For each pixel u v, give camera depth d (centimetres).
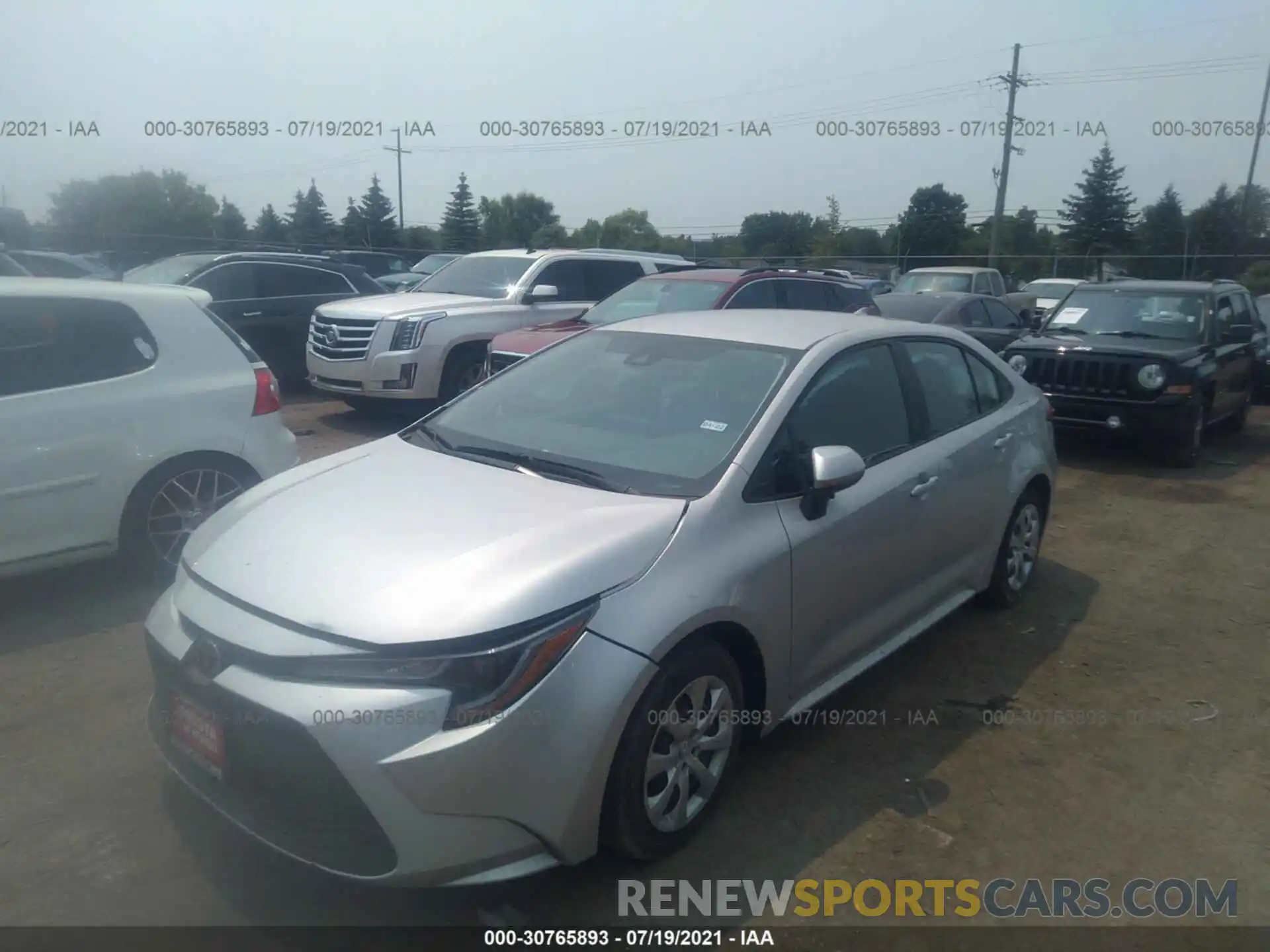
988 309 1422
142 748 396
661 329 471
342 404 1220
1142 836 361
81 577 575
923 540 451
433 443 426
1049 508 600
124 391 529
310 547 326
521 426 423
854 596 409
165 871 323
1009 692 471
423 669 279
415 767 272
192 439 547
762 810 366
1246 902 327
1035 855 348
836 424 415
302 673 285
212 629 305
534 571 303
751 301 991
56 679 451
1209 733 438
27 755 388
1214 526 773
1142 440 970
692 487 357
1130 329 1061
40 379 508
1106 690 476
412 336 1023
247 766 293
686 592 322
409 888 291
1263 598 611
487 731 278
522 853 292
